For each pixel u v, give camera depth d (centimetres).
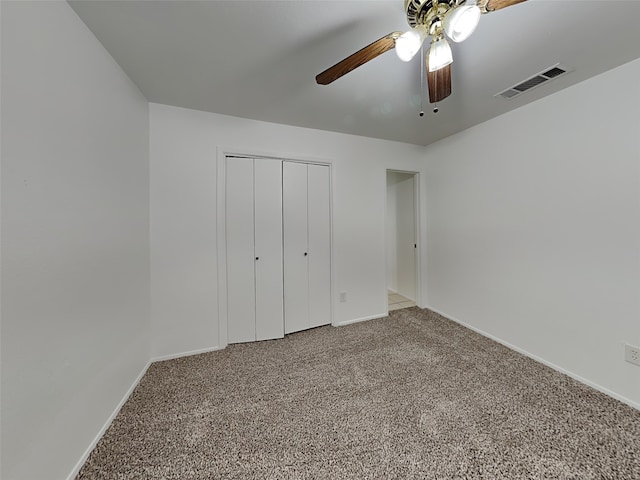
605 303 166
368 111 224
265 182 250
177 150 214
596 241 170
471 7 90
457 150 280
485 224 250
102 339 139
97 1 112
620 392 159
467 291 273
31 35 95
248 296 247
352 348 231
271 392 170
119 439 133
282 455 123
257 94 195
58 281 108
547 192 197
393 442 129
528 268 212
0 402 82
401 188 393
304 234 269
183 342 220
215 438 134
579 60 153
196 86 184
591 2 112
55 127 107
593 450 123
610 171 163
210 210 227
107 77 146
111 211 149
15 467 87
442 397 163
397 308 338
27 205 93
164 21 124
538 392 167
